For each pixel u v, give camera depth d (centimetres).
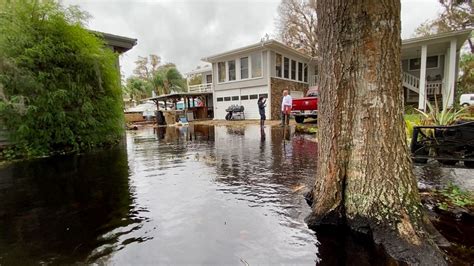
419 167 333
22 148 542
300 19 2306
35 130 547
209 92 1944
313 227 210
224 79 1836
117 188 322
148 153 586
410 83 1509
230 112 1752
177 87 3375
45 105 542
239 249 179
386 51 192
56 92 548
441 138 301
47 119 546
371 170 196
